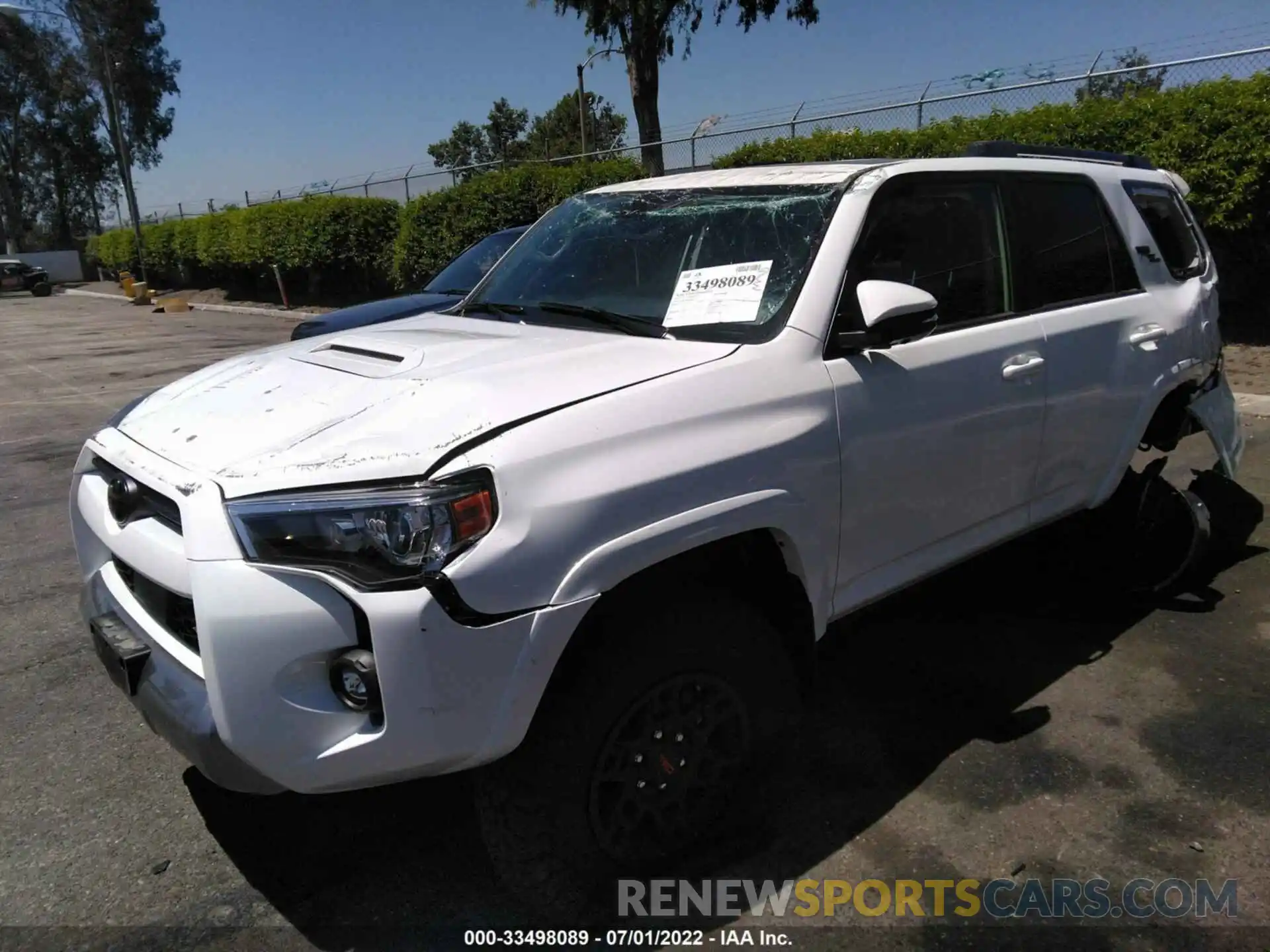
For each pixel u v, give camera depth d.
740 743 2.64
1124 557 4.30
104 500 2.65
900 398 2.93
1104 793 2.97
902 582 3.14
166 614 2.41
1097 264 3.92
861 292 2.78
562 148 64.06
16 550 5.66
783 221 3.04
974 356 3.20
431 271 19.64
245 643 2.02
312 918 2.56
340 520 2.04
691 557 2.48
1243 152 9.30
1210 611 4.21
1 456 8.30
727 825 2.73
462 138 69.56
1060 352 3.55
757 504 2.48
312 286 25.62
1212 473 4.95
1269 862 2.65
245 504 2.09
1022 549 4.68
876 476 2.89
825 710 3.49
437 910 2.57
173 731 2.20
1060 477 3.72
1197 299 4.40
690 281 3.07
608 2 17.89
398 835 2.89
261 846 2.87
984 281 3.40
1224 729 3.29
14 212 61.16
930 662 3.83
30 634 4.43
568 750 2.27
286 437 2.31
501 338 2.96
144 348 16.97
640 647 2.33
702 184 3.52
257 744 2.04
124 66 56.06
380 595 1.99
